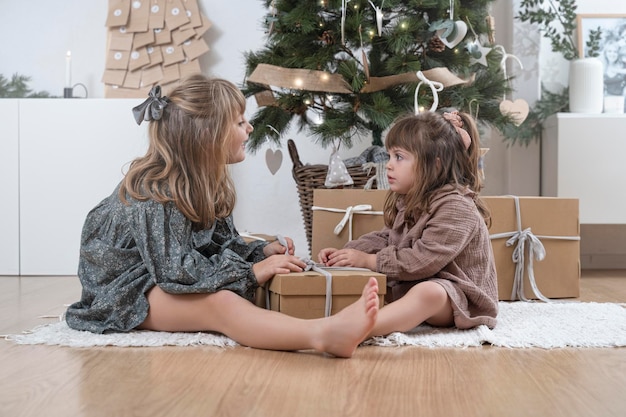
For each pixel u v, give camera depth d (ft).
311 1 7.96
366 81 7.73
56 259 9.81
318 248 6.98
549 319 5.74
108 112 9.81
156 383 3.76
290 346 4.51
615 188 9.89
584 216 9.93
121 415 3.19
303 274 5.04
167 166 5.22
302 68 8.02
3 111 9.81
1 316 6.20
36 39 11.56
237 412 3.23
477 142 5.92
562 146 9.90
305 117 9.21
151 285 5.03
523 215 7.14
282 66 8.29
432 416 3.19
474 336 5.00
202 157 5.34
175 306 4.94
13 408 3.31
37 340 4.81
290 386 3.70
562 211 7.25
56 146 9.80
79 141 9.82
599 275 9.93
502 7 11.09
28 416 3.19
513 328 5.33
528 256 7.10
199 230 5.40
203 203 5.32
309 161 11.31
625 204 9.88
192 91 5.45
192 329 4.99
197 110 5.37
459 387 3.71
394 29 7.86
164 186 5.18
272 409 3.28
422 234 5.50
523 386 3.75
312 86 7.67
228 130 5.46
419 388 3.69
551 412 3.28
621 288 8.37
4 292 7.93
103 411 3.25
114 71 11.22
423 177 5.55
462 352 4.62
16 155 9.81
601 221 9.92
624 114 9.87
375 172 7.61
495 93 8.74
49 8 11.53
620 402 3.46
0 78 11.53
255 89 8.81
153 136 5.38
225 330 4.80
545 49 10.92
